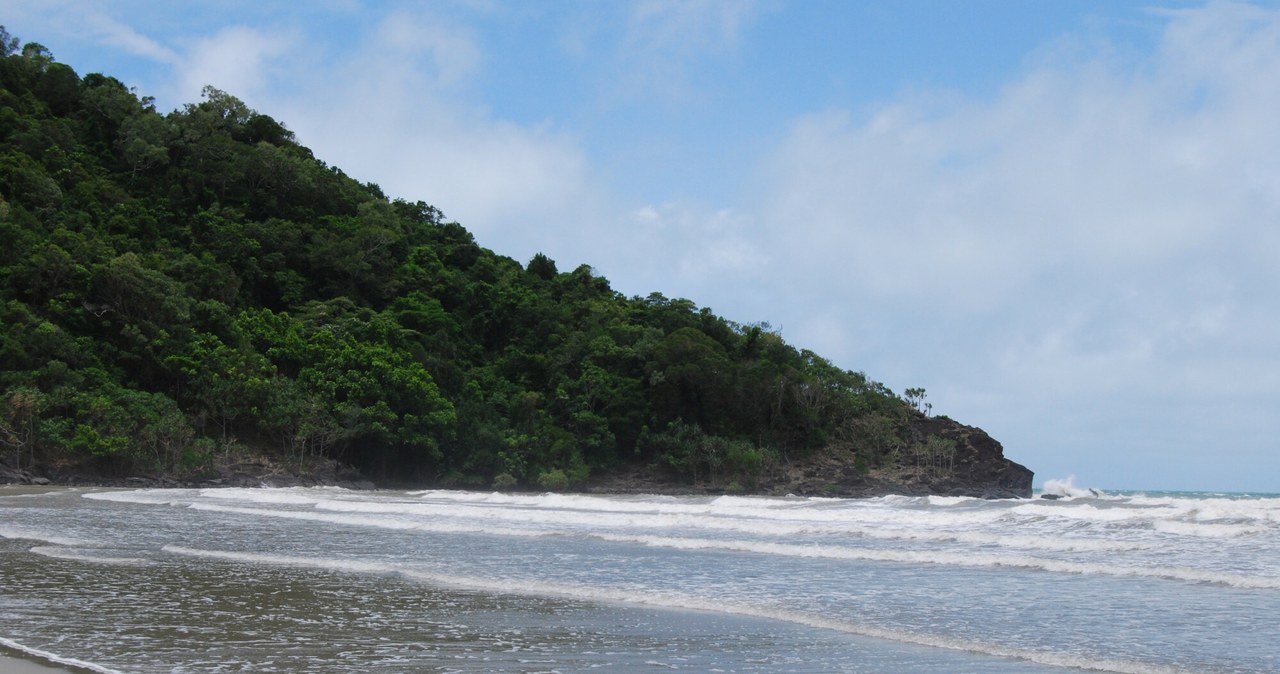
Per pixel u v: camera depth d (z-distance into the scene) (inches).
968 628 550.6
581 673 434.0
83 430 2716.5
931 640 517.3
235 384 3186.5
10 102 4421.8
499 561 882.1
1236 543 938.7
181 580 741.9
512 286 4896.7
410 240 5012.3
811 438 4365.2
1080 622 566.3
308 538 1104.2
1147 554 880.3
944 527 1170.6
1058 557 871.7
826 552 926.4
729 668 448.1
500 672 434.6
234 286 3782.0
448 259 5044.3
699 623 569.0
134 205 4057.6
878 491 4111.7
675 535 1131.9
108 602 627.5
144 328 3233.3
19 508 1569.9
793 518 1374.3
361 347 3550.7
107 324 3189.0
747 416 4315.9
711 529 1214.3
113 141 4687.5
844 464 4274.1
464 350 4365.2
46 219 3654.0
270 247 4269.2
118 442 2728.8
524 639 517.3
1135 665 458.0
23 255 3245.6
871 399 4692.4
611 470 3986.2
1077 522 1143.6
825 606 628.1
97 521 1307.8
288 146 5378.9
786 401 4394.7
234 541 1064.8
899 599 653.9
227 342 3449.8
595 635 529.0
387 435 3307.1
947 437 4596.5
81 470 2736.2
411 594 679.7
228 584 722.2
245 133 5359.3
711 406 4242.1
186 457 2925.7
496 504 1852.9
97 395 2883.9
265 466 3120.1
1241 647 495.8
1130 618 577.9
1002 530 1114.1
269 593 680.4
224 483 2950.3
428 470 3523.6
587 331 4589.1
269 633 526.3
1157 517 1177.4
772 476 4069.9
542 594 682.8
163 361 3157.0
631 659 466.9
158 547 993.5
